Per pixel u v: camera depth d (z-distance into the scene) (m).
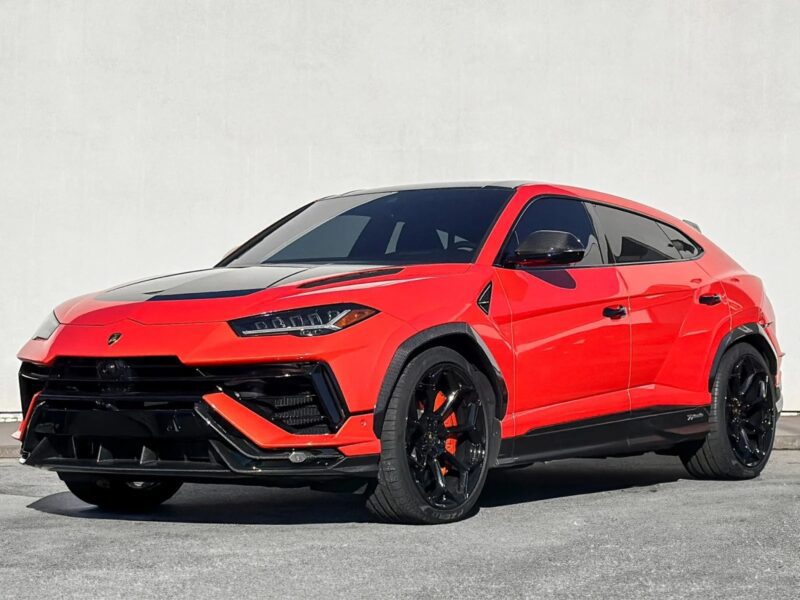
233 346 4.99
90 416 5.16
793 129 11.41
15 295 11.02
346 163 11.33
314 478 5.02
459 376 5.47
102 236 11.14
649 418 6.59
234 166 11.24
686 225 7.48
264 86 11.27
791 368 11.45
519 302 5.79
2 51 11.04
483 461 5.57
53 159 11.09
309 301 5.12
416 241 6.09
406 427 5.19
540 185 6.56
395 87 11.33
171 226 11.21
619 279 6.49
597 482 7.19
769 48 11.41
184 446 5.08
